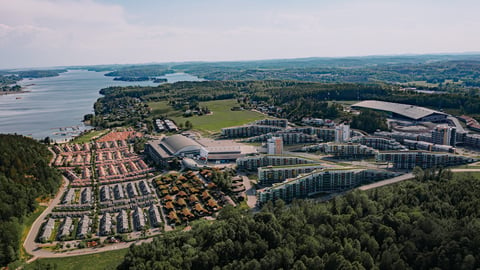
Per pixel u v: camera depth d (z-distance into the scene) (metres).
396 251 182.88
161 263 190.88
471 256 165.25
